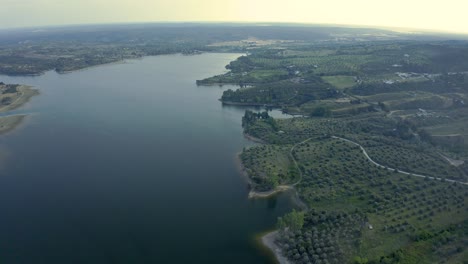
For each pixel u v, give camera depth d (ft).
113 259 613.93
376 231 653.71
